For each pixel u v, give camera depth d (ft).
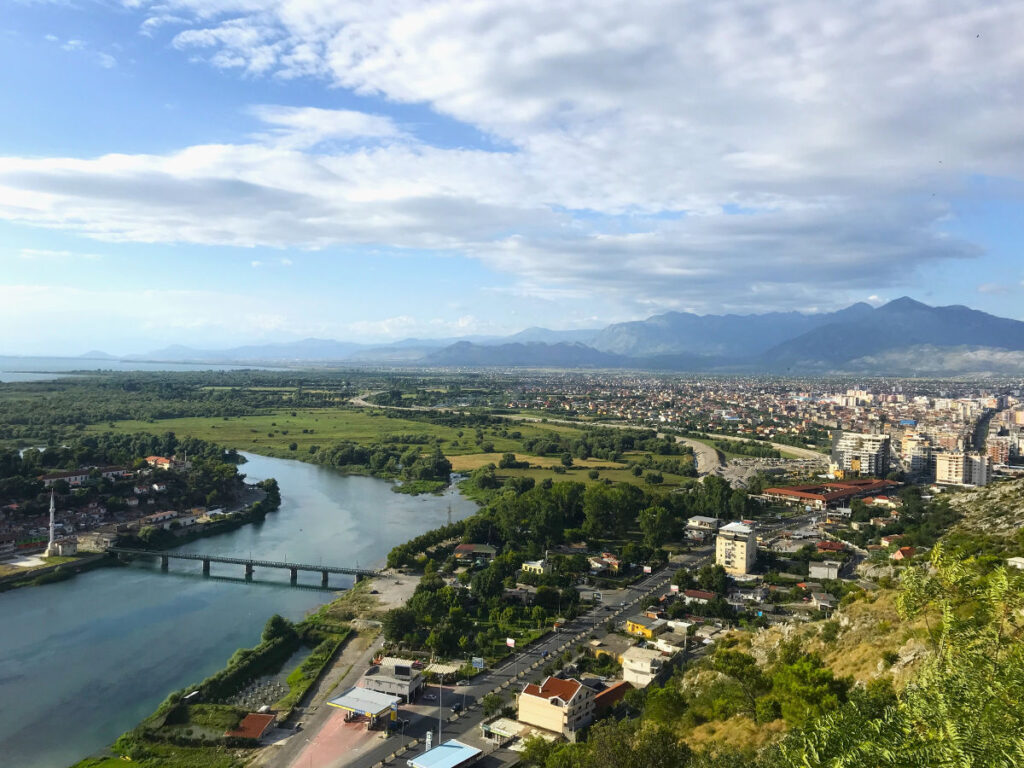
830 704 287.69
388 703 449.06
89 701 475.72
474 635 575.38
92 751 415.44
